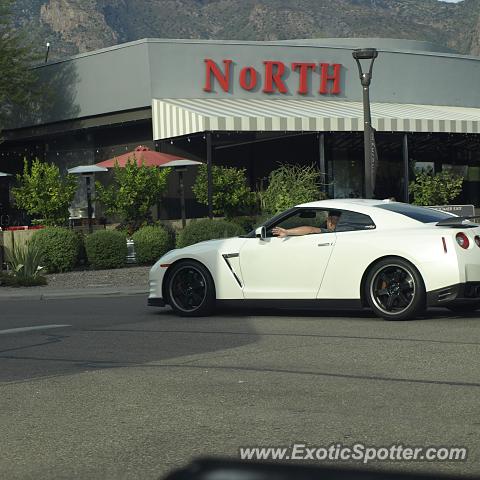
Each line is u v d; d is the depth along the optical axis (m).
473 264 10.85
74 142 36.97
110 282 20.34
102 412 6.52
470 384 7.02
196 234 23.08
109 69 34.31
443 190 36.75
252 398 6.77
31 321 13.10
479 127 33.91
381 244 11.16
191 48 33.53
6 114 37.50
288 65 34.94
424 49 43.38
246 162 35.31
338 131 31.92
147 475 4.88
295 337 10.01
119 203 28.47
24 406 6.85
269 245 11.98
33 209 29.02
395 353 8.60
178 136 30.97
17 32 36.12
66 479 4.87
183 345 9.72
